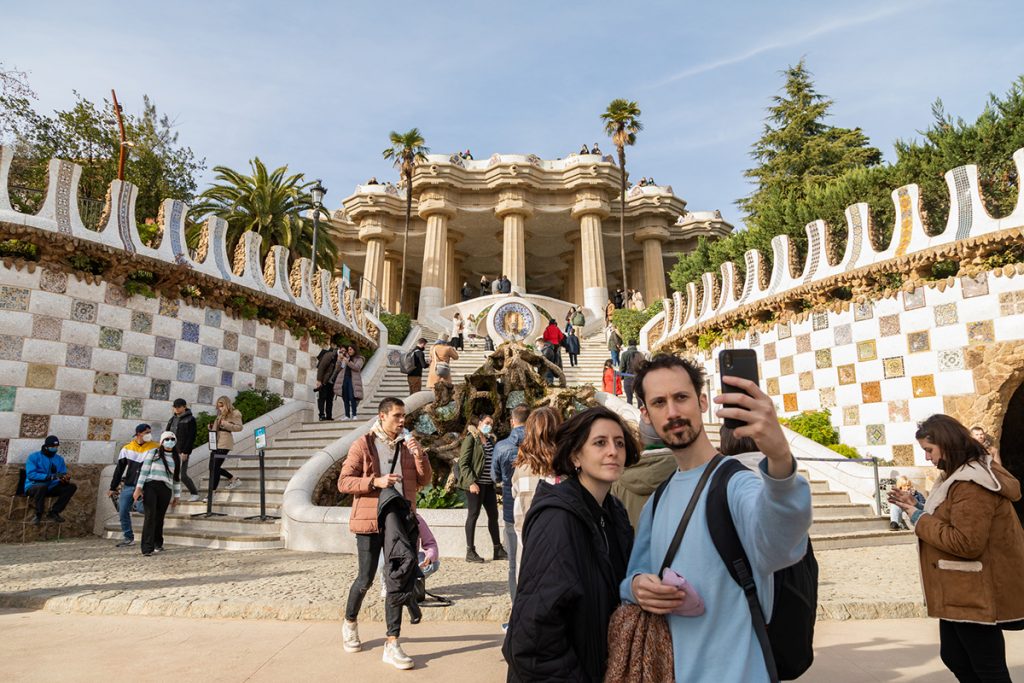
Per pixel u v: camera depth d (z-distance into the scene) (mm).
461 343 23281
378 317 27188
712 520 1754
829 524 10047
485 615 5566
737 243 23344
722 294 17016
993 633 2947
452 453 12664
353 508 4699
